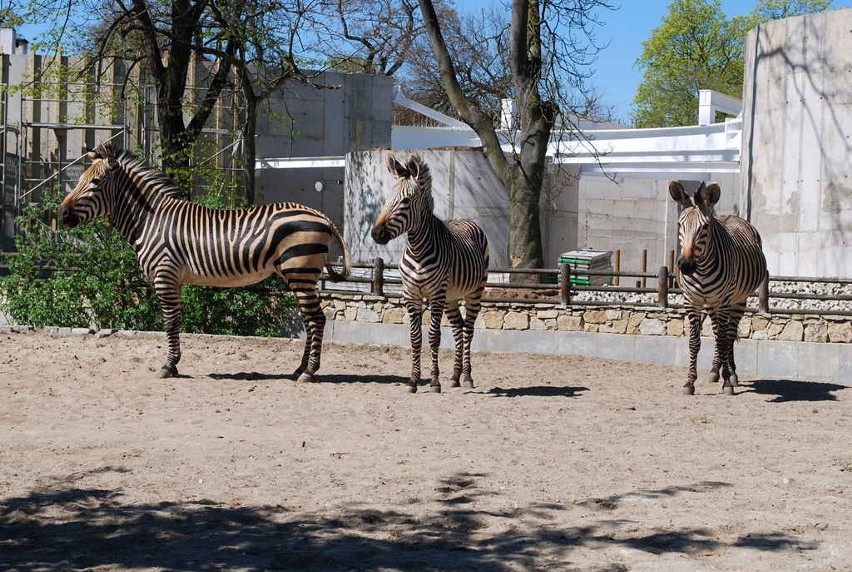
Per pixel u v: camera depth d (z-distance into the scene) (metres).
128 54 28.47
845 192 19.48
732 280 13.20
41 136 30.33
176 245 13.60
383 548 6.68
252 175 23.56
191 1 23.30
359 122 34.38
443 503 7.81
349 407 11.88
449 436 10.34
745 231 14.03
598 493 8.16
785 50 20.48
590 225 36.88
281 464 9.03
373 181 27.84
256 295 18.28
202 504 7.74
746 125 21.95
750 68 21.75
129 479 8.46
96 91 28.66
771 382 15.01
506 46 24.44
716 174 35.25
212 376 13.98
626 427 10.98
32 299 18.30
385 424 10.93
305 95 33.50
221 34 22.94
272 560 6.42
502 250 26.89
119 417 11.12
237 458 9.23
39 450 9.46
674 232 35.91
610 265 27.56
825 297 15.84
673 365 16.45
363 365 15.34
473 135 36.38
